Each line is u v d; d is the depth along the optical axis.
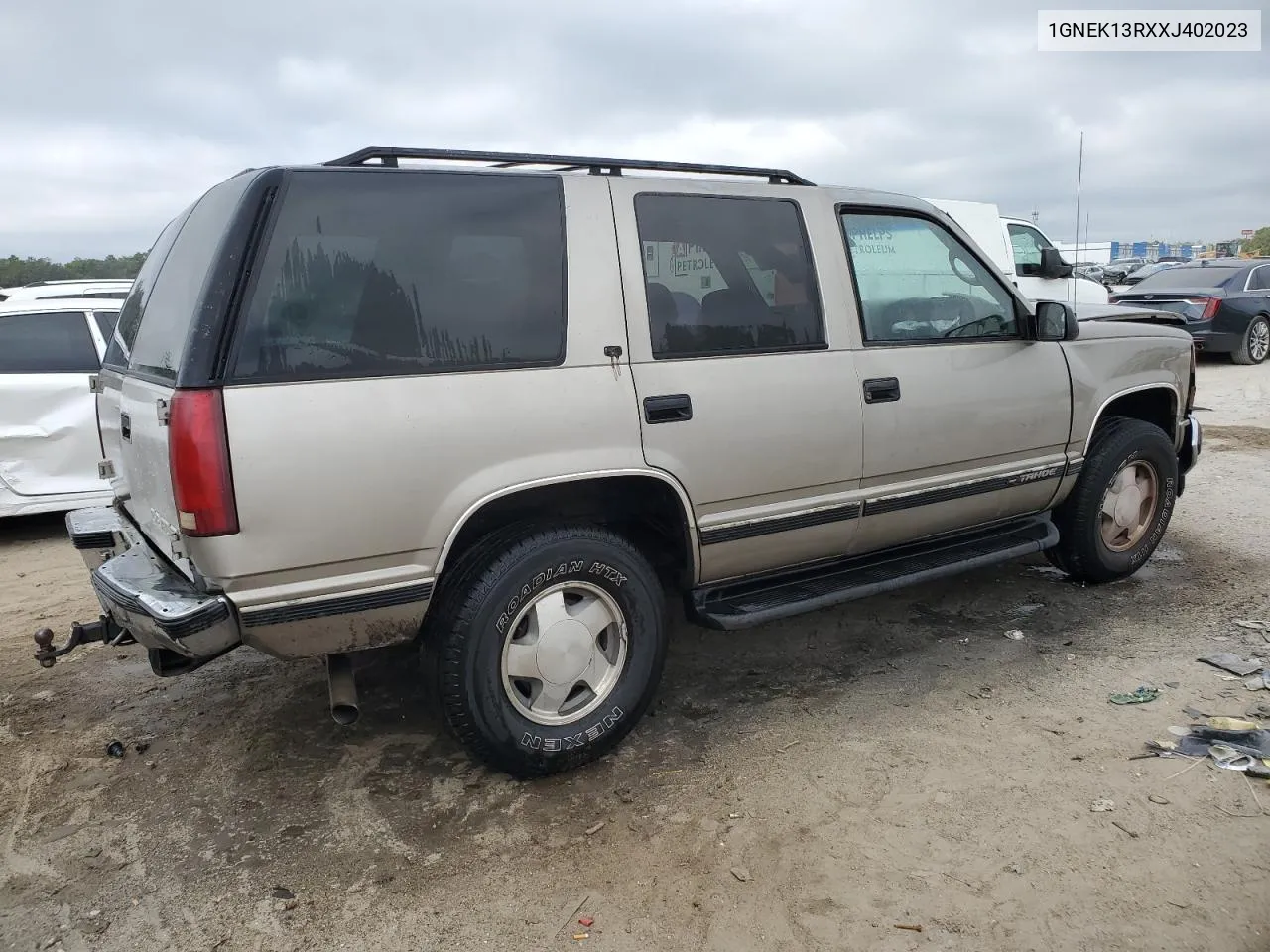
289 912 2.58
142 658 4.34
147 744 3.52
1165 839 2.74
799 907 2.53
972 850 2.73
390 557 2.77
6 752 3.49
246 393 2.54
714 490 3.33
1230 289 14.04
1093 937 2.38
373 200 2.82
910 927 2.43
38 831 2.99
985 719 3.52
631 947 2.41
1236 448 8.10
